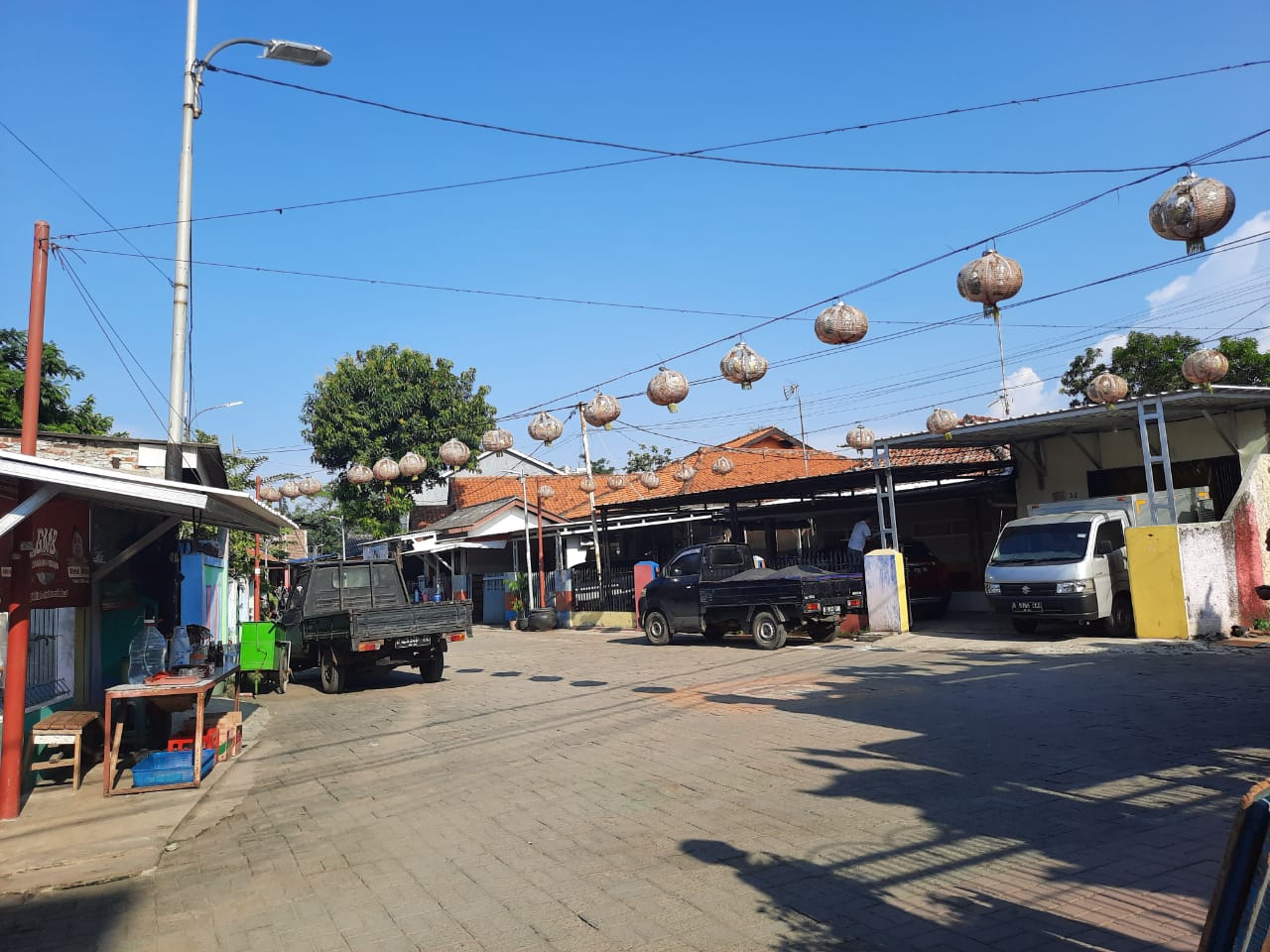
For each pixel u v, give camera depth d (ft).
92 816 24.71
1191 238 23.32
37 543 26.73
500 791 25.29
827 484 68.90
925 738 28.43
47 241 26.73
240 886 18.79
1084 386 89.35
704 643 63.87
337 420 119.24
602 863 18.74
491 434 52.13
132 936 16.33
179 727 33.81
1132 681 36.37
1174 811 19.85
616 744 30.53
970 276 25.98
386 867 19.43
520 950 14.74
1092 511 54.19
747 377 32.19
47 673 30.30
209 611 51.78
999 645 50.98
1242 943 7.41
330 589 55.42
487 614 111.14
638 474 104.99
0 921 17.28
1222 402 51.42
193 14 40.63
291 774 29.53
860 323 29.66
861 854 18.29
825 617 55.16
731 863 18.20
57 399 71.00
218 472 48.98
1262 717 28.50
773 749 28.17
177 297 39.78
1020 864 17.26
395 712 41.37
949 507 76.13
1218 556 49.44
